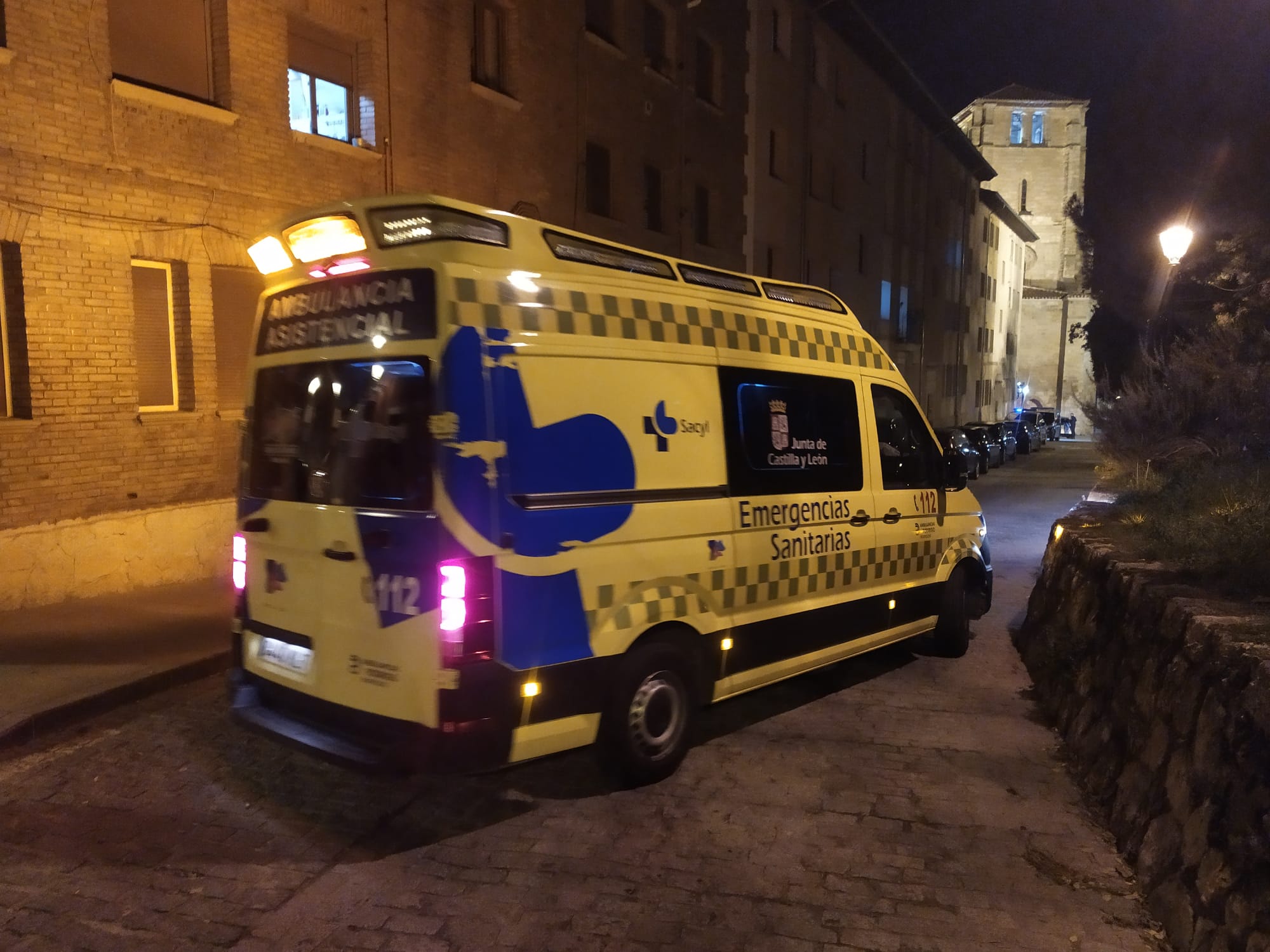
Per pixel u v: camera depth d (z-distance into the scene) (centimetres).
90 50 784
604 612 402
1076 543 653
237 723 419
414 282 367
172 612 758
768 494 499
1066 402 5781
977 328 4566
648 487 427
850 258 2839
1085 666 526
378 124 1099
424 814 418
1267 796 282
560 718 386
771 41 2230
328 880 358
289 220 415
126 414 830
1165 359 1363
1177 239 1093
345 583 379
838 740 517
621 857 379
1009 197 5788
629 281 438
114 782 450
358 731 376
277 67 958
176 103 851
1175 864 330
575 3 1486
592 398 403
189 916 330
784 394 520
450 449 349
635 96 1669
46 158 757
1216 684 338
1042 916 334
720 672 474
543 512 376
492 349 364
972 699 594
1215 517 552
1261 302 1088
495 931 323
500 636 358
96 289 800
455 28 1220
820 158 2600
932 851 384
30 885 351
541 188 1417
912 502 623
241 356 957
